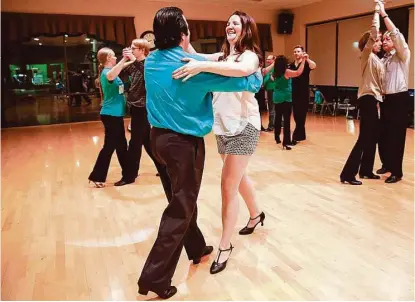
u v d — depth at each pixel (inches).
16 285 86.4
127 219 124.5
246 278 87.1
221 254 92.0
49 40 358.0
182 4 391.5
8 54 343.3
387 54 152.6
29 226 120.5
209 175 172.9
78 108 376.8
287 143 227.0
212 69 71.4
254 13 424.2
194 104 75.4
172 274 80.7
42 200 145.5
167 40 75.1
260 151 221.9
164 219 79.4
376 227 112.6
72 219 125.7
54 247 105.3
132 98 154.5
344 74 379.2
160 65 75.3
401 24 311.0
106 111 153.4
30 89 356.2
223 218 93.0
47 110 364.8
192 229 90.8
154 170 186.5
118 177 175.0
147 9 380.5
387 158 158.9
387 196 138.8
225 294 81.2
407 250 98.1
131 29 374.9
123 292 83.3
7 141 277.3
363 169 161.8
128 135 290.2
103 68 153.8
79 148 245.9
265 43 434.0
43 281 87.9
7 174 185.8
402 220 117.3
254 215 109.0
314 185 154.3
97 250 103.3
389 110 152.8
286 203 134.3
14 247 105.7
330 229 111.9
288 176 168.4
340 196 140.2
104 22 363.3
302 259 94.9
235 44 86.7
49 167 198.4
